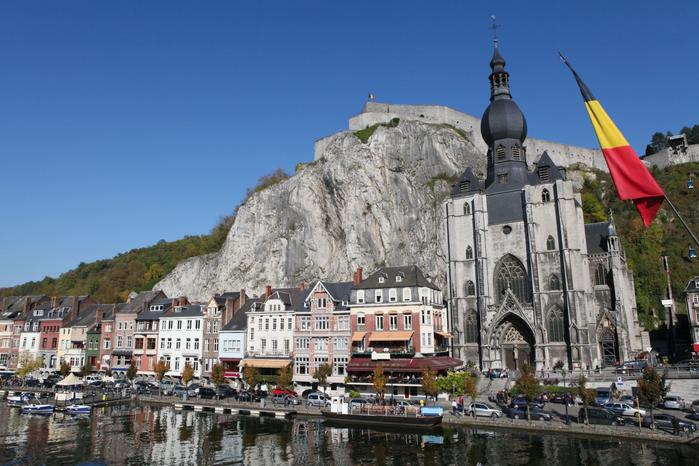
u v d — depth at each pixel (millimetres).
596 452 39844
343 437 48844
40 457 43906
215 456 43375
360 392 68188
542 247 79062
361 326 73062
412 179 125312
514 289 81125
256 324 81375
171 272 143250
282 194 134125
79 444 48156
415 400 62719
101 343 98125
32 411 64000
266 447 45844
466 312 83000
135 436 51062
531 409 51656
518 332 79062
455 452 42000
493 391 65750
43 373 103312
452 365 70438
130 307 99000
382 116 142125
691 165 136625
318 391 67375
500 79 93500
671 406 51062
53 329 105688
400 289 72250
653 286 103312
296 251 125750
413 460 40375
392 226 120562
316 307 76812
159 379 80125
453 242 86188
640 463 36656
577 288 74750
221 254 136125
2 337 111875
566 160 153250
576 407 54250
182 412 64312
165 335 91062
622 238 114000
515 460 38969
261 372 78812
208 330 87062
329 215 127250
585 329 73000
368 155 125188
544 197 80688
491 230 83875
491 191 85750
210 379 82062
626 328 81688
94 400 69812
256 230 133500
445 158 129875
